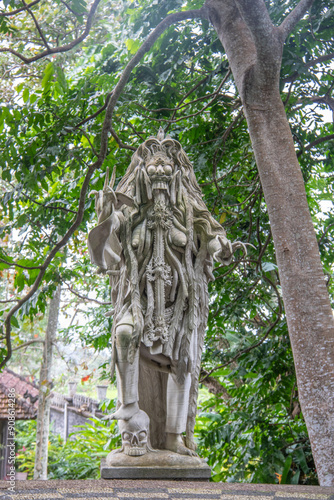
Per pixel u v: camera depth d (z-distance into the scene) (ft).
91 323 26.99
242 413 22.27
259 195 21.35
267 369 22.03
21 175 18.35
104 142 16.08
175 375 11.00
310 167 21.43
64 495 7.88
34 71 19.70
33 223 19.83
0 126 17.79
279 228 12.83
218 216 22.75
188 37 18.54
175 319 11.16
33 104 18.34
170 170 11.73
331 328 11.82
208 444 22.24
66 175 26.89
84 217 20.90
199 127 21.63
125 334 10.55
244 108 14.35
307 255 12.47
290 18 14.07
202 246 11.75
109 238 10.85
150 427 11.27
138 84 19.16
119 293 11.34
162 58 18.90
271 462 20.83
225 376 25.23
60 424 56.29
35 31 18.25
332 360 11.53
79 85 19.44
